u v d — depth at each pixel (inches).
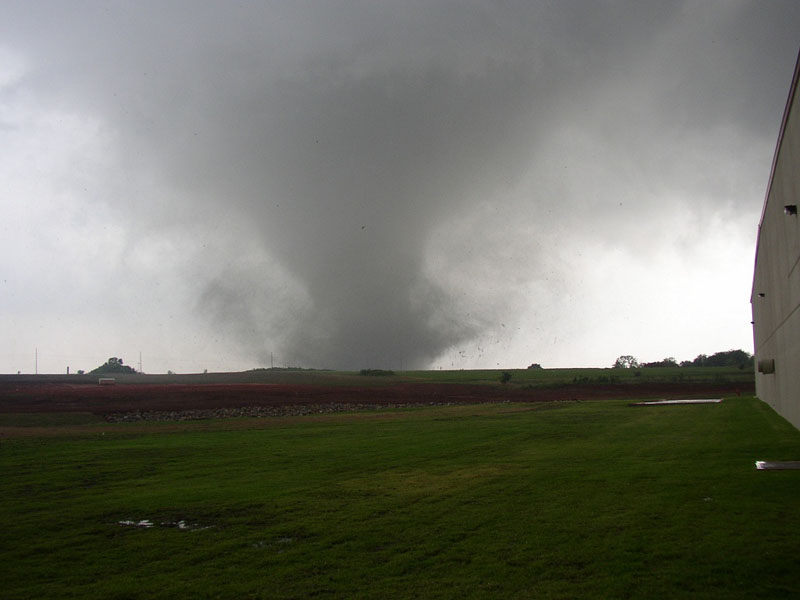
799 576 318.0
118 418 1632.6
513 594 309.6
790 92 746.8
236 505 538.6
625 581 319.6
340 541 418.0
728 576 320.8
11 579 358.9
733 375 3629.4
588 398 2443.4
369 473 693.3
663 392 2721.5
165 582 348.2
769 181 1014.4
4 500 577.3
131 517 505.4
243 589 332.8
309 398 2314.2
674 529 408.8
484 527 437.1
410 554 381.1
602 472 642.8
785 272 930.1
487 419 1423.5
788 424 1017.5
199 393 2330.2
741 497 494.0
